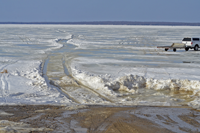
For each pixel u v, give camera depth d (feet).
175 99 34.32
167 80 41.78
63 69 56.29
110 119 24.00
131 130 20.95
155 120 24.04
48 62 66.54
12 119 23.81
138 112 26.84
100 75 47.47
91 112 26.55
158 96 36.29
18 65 59.82
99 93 37.52
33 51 92.53
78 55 81.87
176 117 25.29
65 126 21.95
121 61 68.74
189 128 22.02
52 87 40.16
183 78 45.91
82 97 35.01
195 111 27.91
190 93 38.29
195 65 62.85
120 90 40.14
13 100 31.89
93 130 20.98
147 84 41.86
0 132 19.57
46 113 26.11
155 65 62.28
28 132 20.16
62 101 32.22
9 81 42.78
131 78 42.04
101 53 88.12
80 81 44.65
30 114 25.70
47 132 20.35
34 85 40.81
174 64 64.34
